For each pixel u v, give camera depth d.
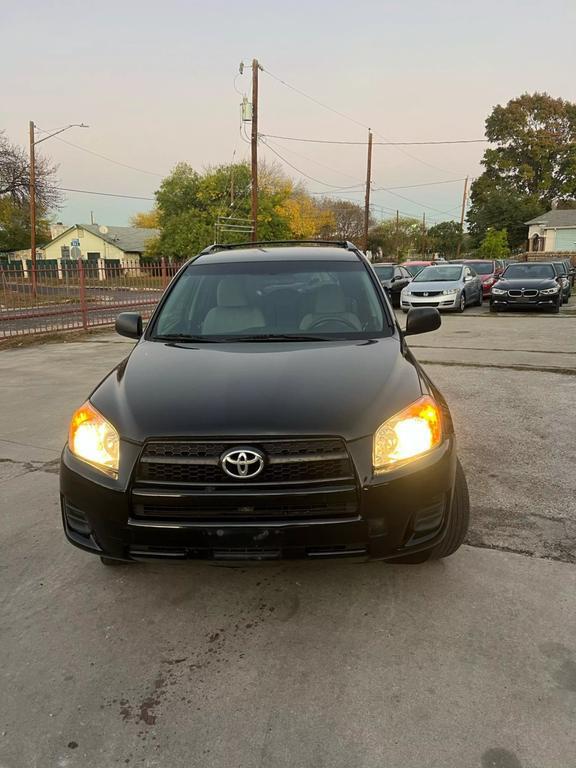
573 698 2.05
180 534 2.26
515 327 12.41
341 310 3.51
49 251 59.66
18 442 5.10
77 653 2.38
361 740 1.91
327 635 2.45
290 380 2.59
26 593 2.82
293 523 2.23
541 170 65.38
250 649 2.38
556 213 48.84
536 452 4.48
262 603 2.69
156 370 2.82
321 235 66.12
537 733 1.91
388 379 2.62
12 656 2.37
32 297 12.71
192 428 2.27
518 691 2.09
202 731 1.97
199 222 42.56
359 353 2.95
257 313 3.51
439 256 72.62
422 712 2.02
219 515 2.26
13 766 1.85
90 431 2.50
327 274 3.82
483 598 2.65
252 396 2.44
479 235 58.97
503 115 65.25
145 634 2.50
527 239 54.38
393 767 1.80
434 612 2.56
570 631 2.41
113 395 2.65
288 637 2.45
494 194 58.62
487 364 8.09
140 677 2.24
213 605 2.69
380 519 2.28
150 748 1.91
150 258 49.69
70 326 13.37
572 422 5.25
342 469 2.26
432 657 2.29
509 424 5.23
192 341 3.31
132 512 2.33
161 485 2.28
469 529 3.27
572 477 3.98
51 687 2.19
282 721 2.00
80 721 2.03
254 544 2.25
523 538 3.16
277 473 2.24
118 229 63.41
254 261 3.99
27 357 10.05
